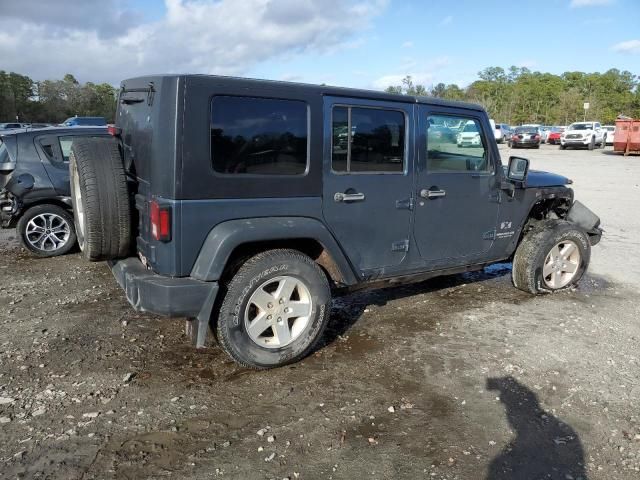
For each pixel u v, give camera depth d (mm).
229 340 3850
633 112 86562
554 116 83188
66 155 7523
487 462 3016
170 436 3223
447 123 4883
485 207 5301
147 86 3855
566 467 2984
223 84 3678
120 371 4035
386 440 3217
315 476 2891
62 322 4984
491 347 4555
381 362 4258
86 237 3986
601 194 14023
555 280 5984
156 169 3662
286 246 4270
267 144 3895
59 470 2893
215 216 3746
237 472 2912
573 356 4379
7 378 3893
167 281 3662
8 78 77750
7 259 7332
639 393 3791
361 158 4359
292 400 3662
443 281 6508
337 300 5754
